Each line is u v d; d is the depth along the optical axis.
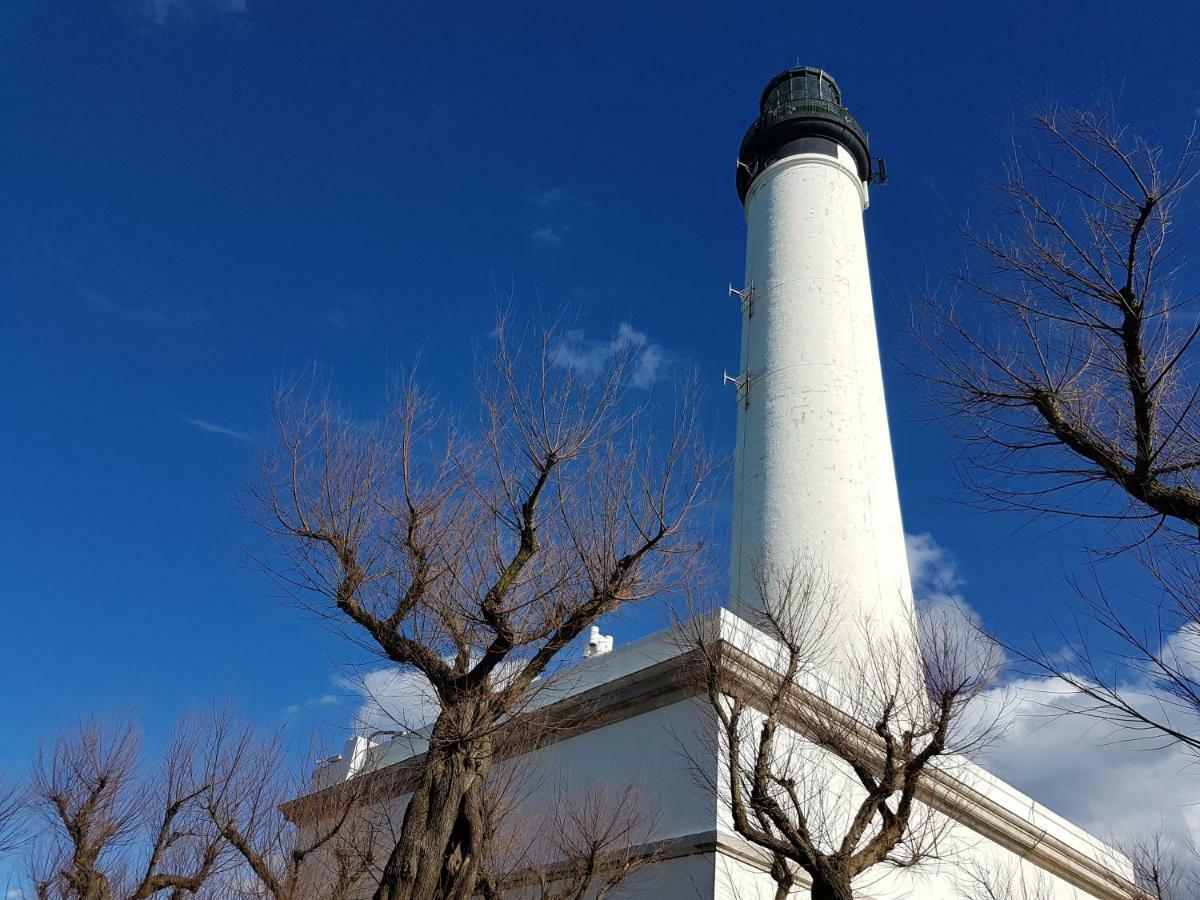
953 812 21.16
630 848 16.78
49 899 19.08
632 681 18.89
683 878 15.97
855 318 28.09
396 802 20.73
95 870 18.75
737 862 15.98
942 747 15.17
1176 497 8.60
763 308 28.88
